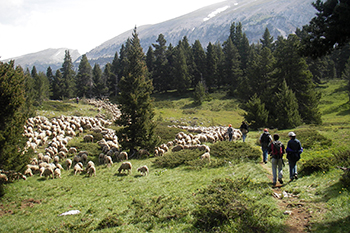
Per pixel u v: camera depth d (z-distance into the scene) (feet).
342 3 33.01
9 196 45.96
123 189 45.21
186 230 26.91
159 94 317.63
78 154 74.59
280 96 129.49
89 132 109.91
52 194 46.21
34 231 32.32
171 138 101.60
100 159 72.13
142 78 85.61
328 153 50.62
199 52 316.19
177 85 298.76
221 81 311.06
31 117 115.75
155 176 51.60
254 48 343.67
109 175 56.08
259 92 191.83
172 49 355.97
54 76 334.44
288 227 24.48
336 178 33.73
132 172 57.11
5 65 53.47
